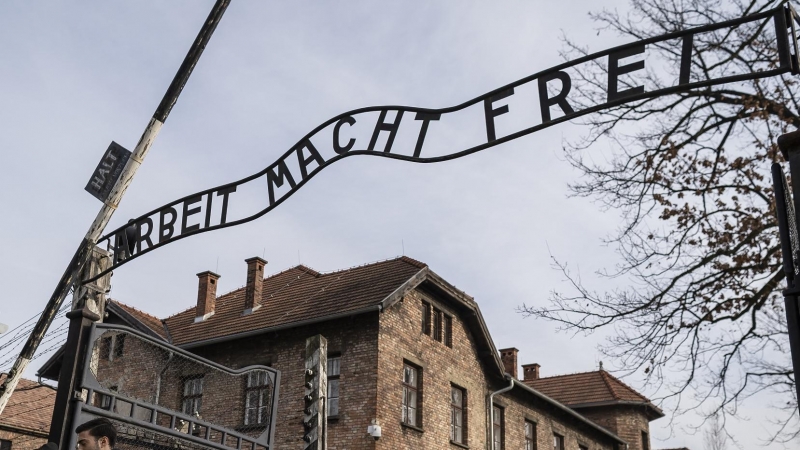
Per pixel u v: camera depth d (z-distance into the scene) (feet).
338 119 19.01
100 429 18.60
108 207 25.44
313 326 72.02
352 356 69.21
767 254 40.22
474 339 84.64
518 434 90.43
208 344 76.79
